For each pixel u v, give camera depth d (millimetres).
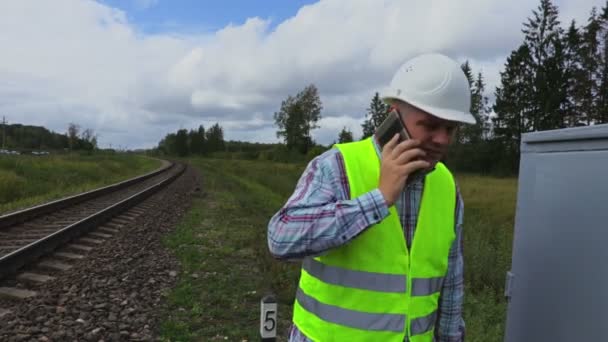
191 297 6426
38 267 7598
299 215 1670
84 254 8852
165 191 23234
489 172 66125
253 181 34188
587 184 1685
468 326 5262
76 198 16250
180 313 5879
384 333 1725
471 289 7012
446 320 2012
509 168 63938
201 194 22500
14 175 20000
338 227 1576
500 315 5801
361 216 1568
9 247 8867
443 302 2012
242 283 7254
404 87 1713
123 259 8484
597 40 58156
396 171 1591
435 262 1840
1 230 10547
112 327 5234
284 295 6699
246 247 10133
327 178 1774
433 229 1830
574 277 1720
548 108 62500
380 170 1645
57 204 14266
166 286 6934
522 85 67938
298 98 94312
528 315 1994
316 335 1816
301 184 1823
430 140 1677
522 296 2053
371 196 1585
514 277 2129
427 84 1664
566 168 1806
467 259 7863
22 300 6008
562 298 1776
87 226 11062
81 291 6449
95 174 31016
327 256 1793
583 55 59375
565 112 63406
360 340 1730
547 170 1931
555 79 63031
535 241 1986
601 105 57156
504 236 9703
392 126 1728
